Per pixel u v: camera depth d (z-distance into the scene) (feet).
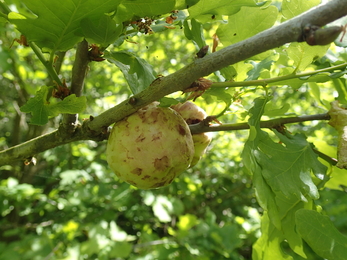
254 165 0.27
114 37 0.27
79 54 0.30
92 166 1.31
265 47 0.22
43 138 0.35
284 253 0.35
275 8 0.33
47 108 0.29
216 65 0.24
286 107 0.37
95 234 0.97
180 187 1.42
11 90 1.88
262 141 0.30
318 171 0.31
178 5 0.29
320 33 0.19
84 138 0.33
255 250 0.38
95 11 0.25
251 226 1.22
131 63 0.34
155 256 0.94
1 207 1.09
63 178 1.18
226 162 1.68
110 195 1.19
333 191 1.22
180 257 0.95
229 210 1.94
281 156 0.30
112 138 0.31
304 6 0.31
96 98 1.77
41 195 1.21
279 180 0.28
